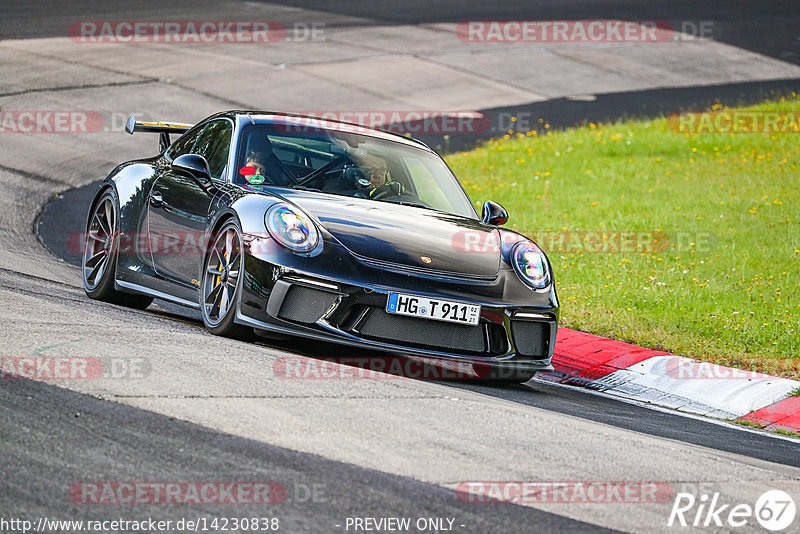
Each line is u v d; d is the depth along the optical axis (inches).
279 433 525.3
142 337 713.6
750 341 1072.8
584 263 1422.2
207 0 4033.0
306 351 796.6
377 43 3506.4
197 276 836.0
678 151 2416.3
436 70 3208.7
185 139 1015.6
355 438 534.0
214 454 485.4
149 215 919.7
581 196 1955.0
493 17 4146.2
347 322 736.3
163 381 595.2
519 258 828.6
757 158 2320.4
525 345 796.6
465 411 629.6
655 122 2728.8
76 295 956.6
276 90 2746.1
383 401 621.0
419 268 759.7
